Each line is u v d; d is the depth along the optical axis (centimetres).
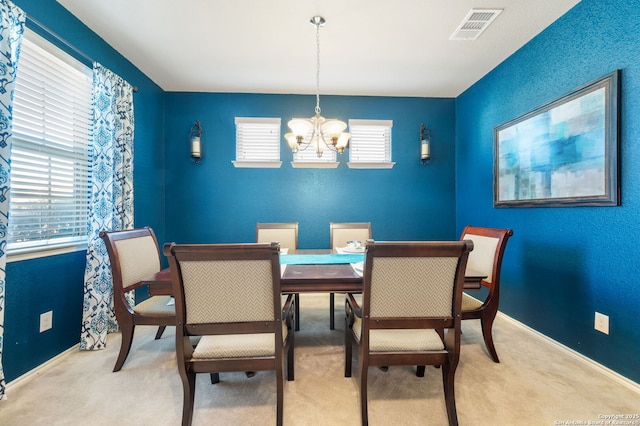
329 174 357
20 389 159
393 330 144
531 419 137
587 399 151
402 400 151
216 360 128
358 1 193
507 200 263
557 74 211
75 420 136
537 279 231
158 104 327
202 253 113
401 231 363
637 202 159
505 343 215
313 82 319
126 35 231
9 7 149
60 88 196
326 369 181
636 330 159
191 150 336
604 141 174
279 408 128
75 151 209
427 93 352
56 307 191
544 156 220
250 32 227
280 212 353
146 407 145
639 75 158
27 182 175
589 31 186
